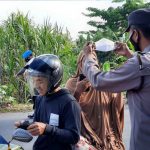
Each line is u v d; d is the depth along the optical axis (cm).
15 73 901
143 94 212
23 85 880
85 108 301
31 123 246
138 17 219
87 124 299
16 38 938
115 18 1309
